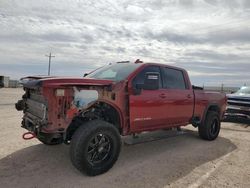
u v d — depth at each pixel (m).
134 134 5.44
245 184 4.16
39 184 3.92
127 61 5.98
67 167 4.65
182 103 6.18
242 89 12.20
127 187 3.92
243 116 10.52
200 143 6.84
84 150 4.10
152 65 5.61
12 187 3.79
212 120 7.13
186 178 4.34
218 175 4.51
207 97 7.12
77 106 4.22
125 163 5.01
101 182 4.08
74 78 4.21
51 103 4.05
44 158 5.08
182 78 6.49
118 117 4.91
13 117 10.06
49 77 4.33
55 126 4.08
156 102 5.45
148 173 4.52
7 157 5.07
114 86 4.71
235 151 6.09
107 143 4.47
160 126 5.80
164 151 5.95
